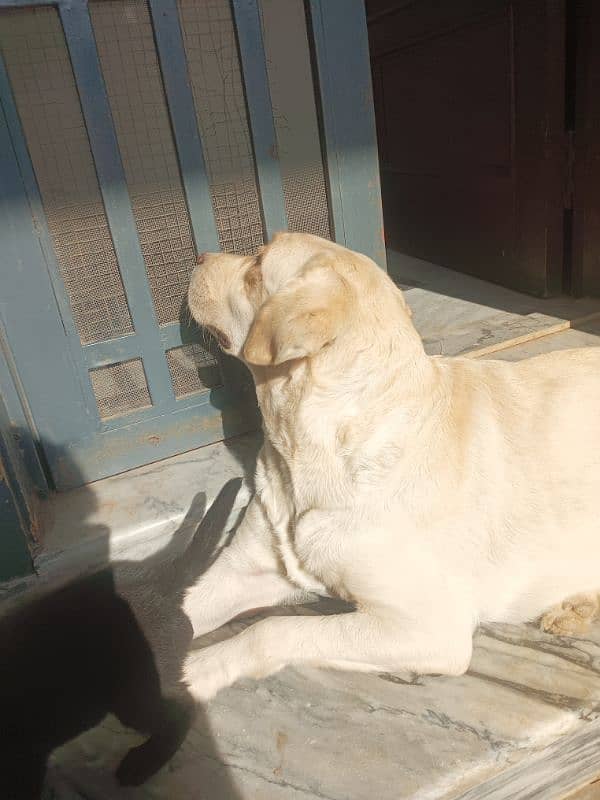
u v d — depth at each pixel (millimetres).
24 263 866
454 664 740
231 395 1066
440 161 1859
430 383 767
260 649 752
